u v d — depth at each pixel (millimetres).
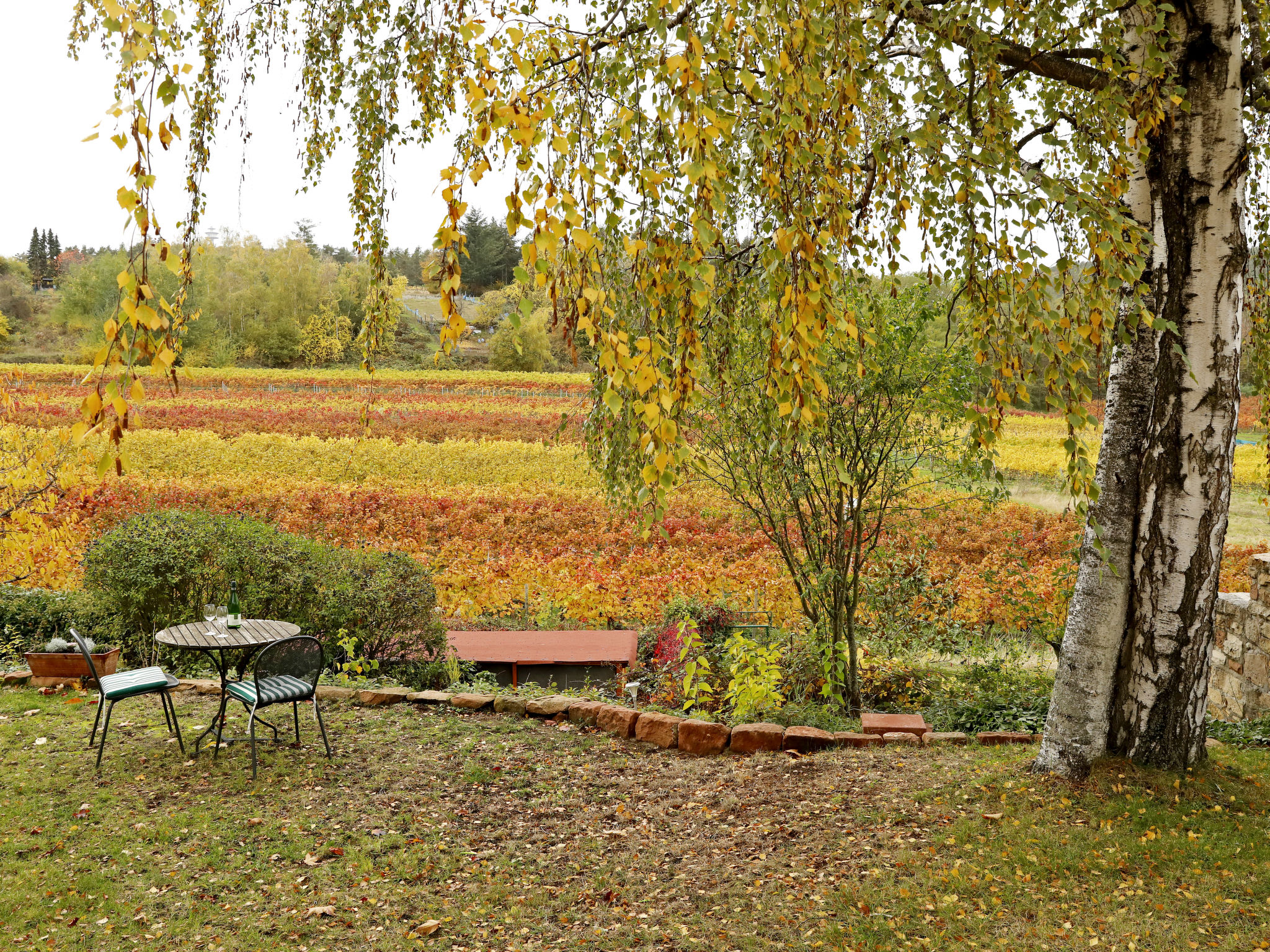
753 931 3320
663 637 8664
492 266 62500
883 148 3004
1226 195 3797
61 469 7586
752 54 2861
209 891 3672
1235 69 3715
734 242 4098
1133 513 4176
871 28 3148
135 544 7398
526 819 4500
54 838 4102
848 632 6852
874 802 4379
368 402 4312
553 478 22016
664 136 2676
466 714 6293
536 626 10453
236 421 30703
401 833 4289
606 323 3000
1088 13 4078
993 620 9141
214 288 65750
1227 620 6625
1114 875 3453
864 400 6211
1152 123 3475
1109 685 4266
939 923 3246
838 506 6691
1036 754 4820
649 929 3391
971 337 3145
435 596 8062
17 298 81375
